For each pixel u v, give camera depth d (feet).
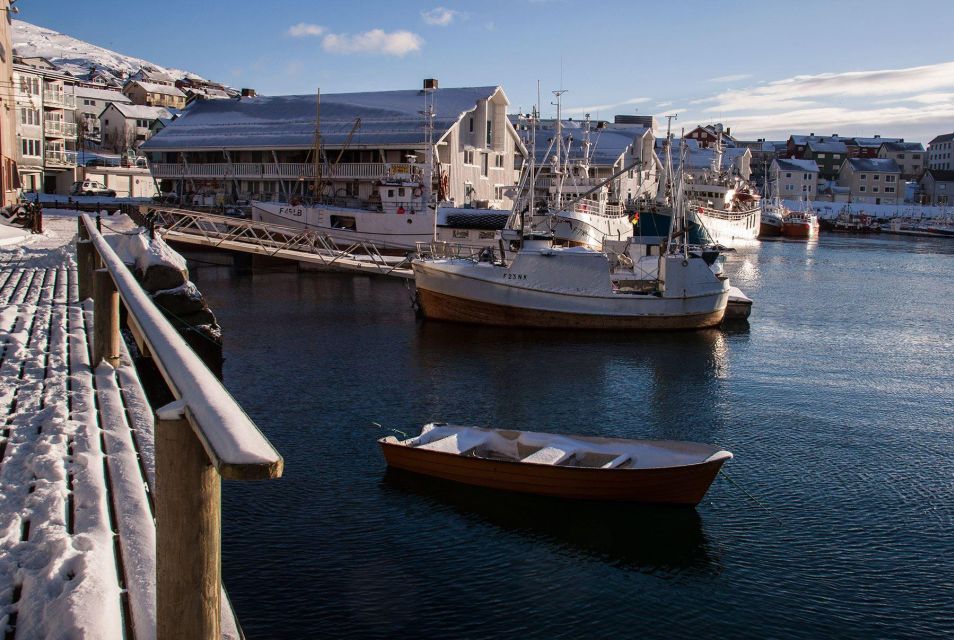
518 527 46.42
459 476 51.21
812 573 42.63
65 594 15.94
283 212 203.82
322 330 114.42
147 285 83.35
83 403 32.53
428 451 51.83
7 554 18.25
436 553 42.98
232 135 272.72
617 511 48.83
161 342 15.55
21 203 184.75
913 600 40.24
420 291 124.36
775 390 84.94
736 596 40.04
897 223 482.69
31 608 15.75
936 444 65.92
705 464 48.14
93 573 17.01
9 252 99.55
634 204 263.49
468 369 91.50
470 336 112.98
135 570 17.79
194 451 12.13
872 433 68.95
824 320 137.69
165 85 597.52
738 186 387.96
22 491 22.45
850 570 43.06
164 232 153.38
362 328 116.88
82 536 18.93
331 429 65.10
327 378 84.58
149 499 23.06
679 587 40.63
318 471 54.39
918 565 43.96
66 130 303.27
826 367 97.91
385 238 199.72
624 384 86.12
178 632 12.44
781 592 40.63
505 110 278.67
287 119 277.03
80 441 27.04
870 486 55.77
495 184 279.90
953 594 40.91
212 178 268.62
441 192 238.68
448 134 253.44
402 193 200.85
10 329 48.57
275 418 68.23
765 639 36.40
